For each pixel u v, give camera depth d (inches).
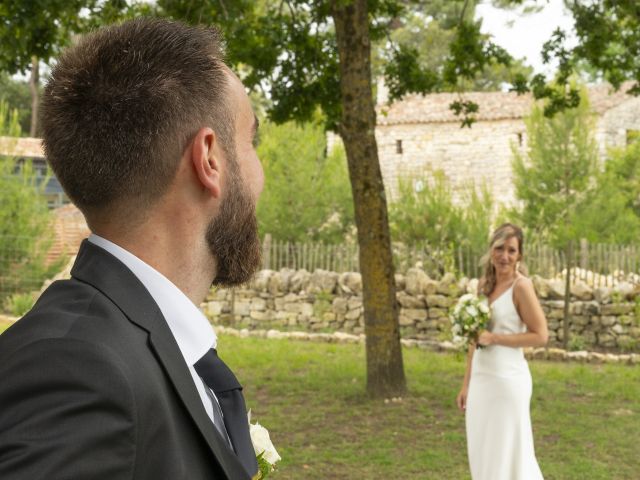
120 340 36.2
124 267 40.4
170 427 36.3
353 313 518.3
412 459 250.7
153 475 35.1
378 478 232.8
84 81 40.6
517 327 186.7
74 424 31.9
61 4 264.8
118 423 33.0
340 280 522.6
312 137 687.7
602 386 363.3
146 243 41.7
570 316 473.1
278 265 557.9
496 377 182.9
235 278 44.9
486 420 183.6
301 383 363.3
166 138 40.6
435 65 1291.8
